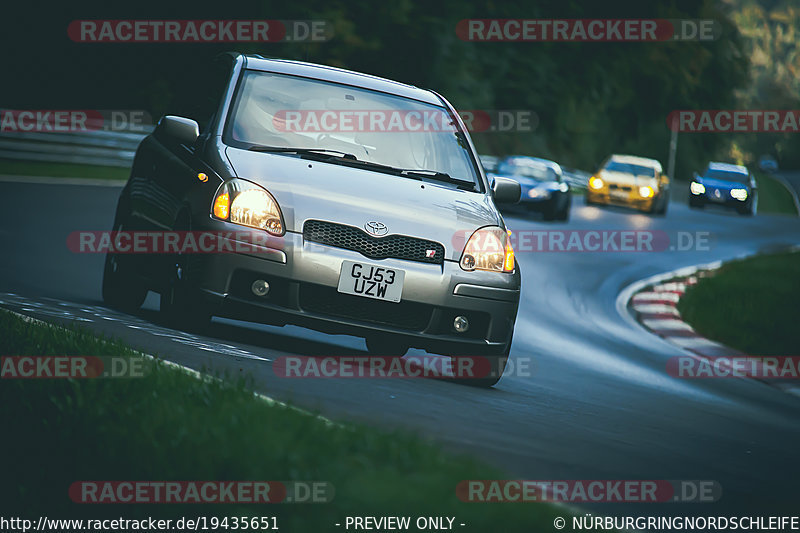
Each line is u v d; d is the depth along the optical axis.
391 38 185.25
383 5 182.12
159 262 27.58
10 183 85.25
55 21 153.50
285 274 24.61
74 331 21.98
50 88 153.25
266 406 15.80
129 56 154.25
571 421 22.86
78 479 13.08
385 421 18.12
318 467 12.91
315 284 24.70
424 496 12.41
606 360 38.47
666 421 25.67
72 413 14.81
